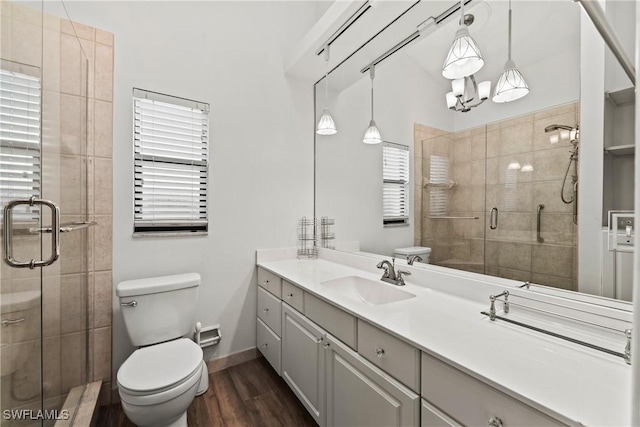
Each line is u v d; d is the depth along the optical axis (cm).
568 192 105
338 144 229
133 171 184
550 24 109
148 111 189
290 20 248
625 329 90
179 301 178
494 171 128
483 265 133
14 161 100
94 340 173
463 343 92
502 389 70
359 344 121
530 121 115
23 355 105
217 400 178
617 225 94
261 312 221
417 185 166
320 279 174
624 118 92
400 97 176
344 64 219
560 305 104
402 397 98
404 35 174
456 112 144
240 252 223
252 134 228
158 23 193
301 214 251
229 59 218
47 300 123
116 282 179
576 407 62
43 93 119
